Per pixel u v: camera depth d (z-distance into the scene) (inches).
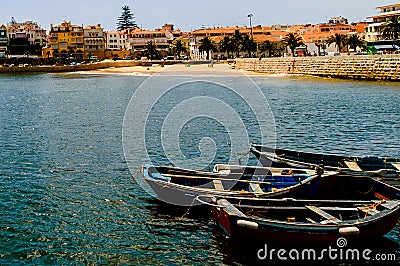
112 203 1080.8
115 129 2154.3
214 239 888.9
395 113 2428.6
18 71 7672.2
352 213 889.5
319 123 2218.3
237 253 834.8
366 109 2603.3
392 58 3939.5
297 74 5196.9
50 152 1627.7
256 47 7657.5
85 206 1062.4
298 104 2955.2
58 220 981.2
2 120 2484.0
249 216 852.6
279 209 898.1
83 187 1202.0
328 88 3818.9
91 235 911.0
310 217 894.4
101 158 1537.9
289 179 1038.4
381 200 904.9
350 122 2219.5
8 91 4439.0
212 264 800.9
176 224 958.4
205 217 991.6
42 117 2603.3
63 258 821.2
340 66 4522.6
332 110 2625.5
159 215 1005.2
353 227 801.6
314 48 7268.7
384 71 4018.2
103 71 7357.3
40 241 883.4
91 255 832.3
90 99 3631.9
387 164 1143.6
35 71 7682.1
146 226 950.4
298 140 1859.0
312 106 2829.7
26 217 995.3
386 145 1733.5
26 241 882.1
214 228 936.3
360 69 4259.4
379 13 6599.4
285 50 7455.7
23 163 1459.2
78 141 1846.7
